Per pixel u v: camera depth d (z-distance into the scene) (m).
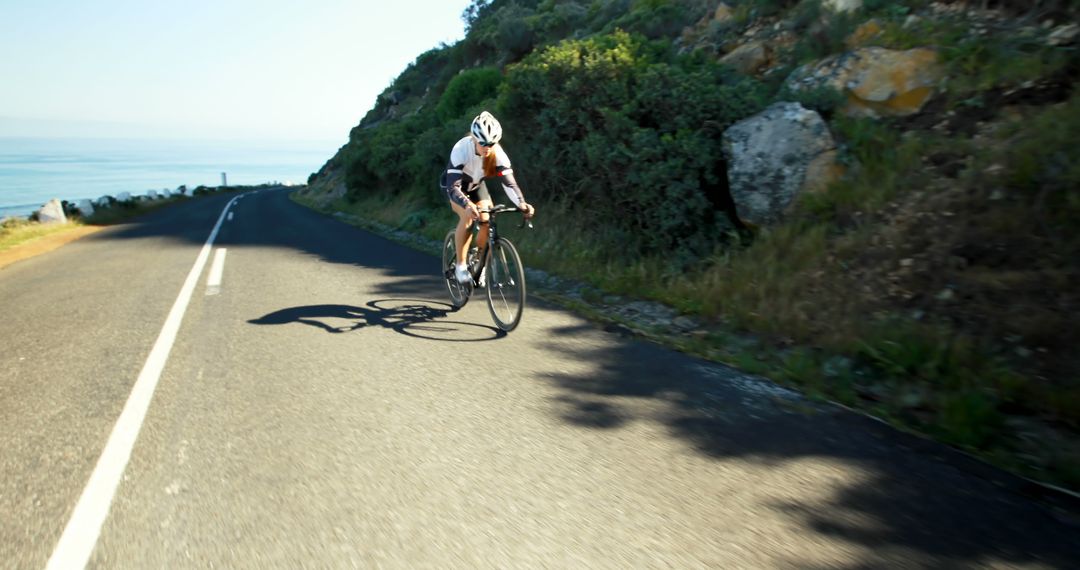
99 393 3.87
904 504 2.47
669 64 8.52
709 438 3.10
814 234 5.30
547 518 2.39
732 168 6.16
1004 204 4.29
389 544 2.23
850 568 2.06
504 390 3.79
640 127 7.25
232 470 2.82
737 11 9.63
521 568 2.08
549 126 8.66
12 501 2.60
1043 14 5.89
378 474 2.76
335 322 5.50
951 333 3.81
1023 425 3.13
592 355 4.48
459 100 16.55
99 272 8.88
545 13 21.22
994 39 5.89
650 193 6.53
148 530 2.35
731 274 5.67
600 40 8.74
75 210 21.14
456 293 5.95
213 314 5.90
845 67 6.44
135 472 2.82
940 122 5.55
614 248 7.30
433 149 12.98
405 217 13.96
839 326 4.36
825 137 5.86
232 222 17.19
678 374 4.06
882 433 3.14
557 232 8.52
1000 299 3.83
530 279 7.39
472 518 2.40
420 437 3.14
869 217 5.12
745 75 7.79
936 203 4.71
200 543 2.26
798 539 2.23
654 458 2.88
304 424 3.32
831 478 2.68
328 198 26.98
